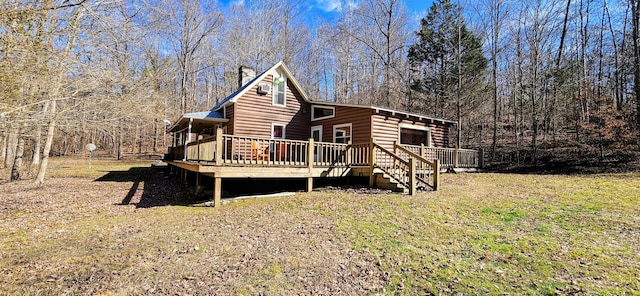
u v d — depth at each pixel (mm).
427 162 9000
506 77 24406
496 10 20828
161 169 18109
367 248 4605
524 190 8742
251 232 5488
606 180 10047
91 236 5379
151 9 10656
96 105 9117
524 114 23297
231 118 13539
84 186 11789
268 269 3932
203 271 3867
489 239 4887
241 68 17281
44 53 6859
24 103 7133
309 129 15508
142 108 10453
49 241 5105
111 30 8531
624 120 14469
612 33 18203
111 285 3475
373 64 26594
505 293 3289
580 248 4402
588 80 18953
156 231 5660
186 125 16047
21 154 13344
